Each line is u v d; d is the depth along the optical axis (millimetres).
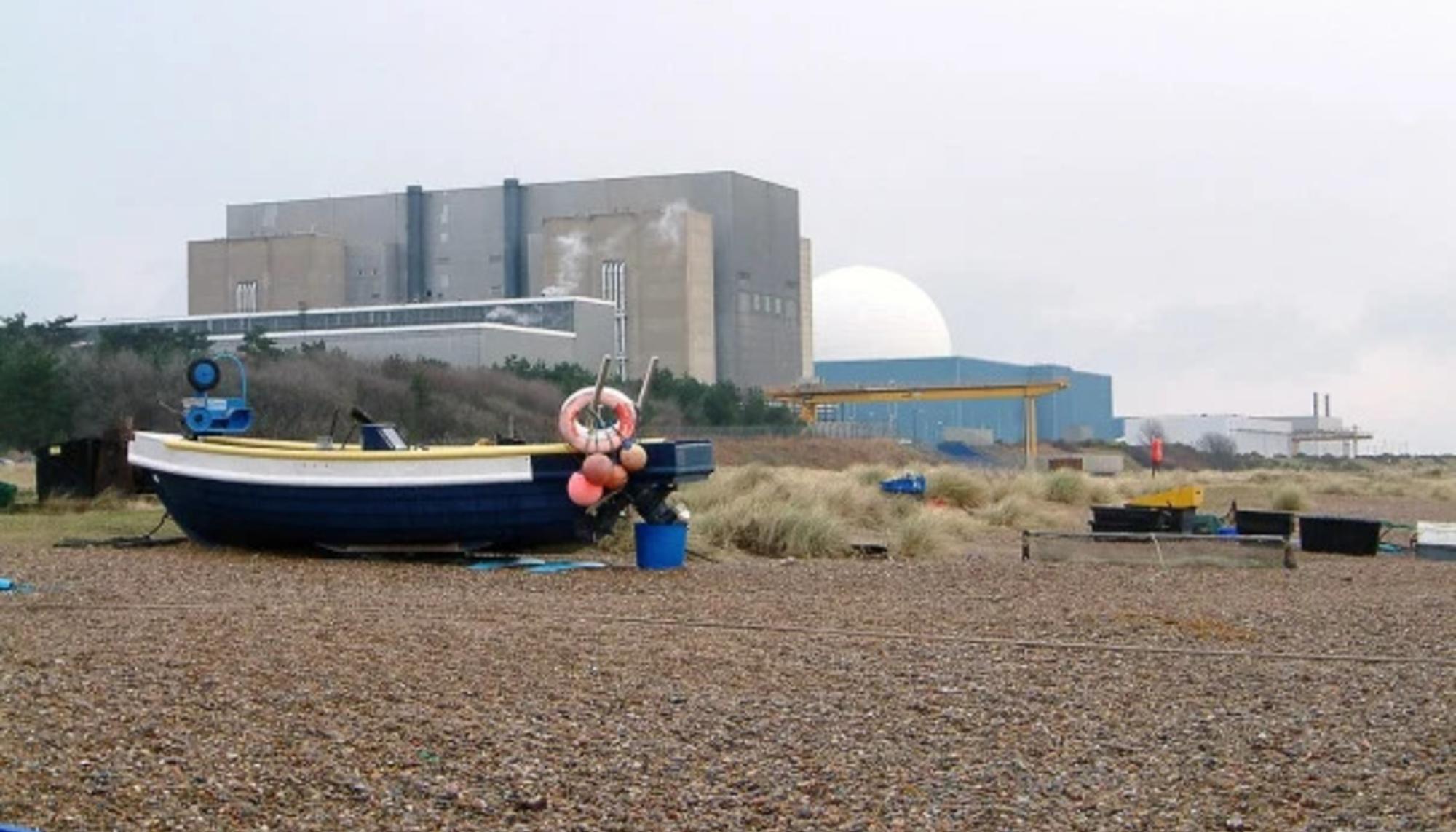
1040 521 29641
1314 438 162375
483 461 18656
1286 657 11531
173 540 20906
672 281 102250
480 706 9227
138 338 67188
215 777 7523
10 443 53000
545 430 63000
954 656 11453
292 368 59688
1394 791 7609
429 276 111688
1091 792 7574
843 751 8320
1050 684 10281
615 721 8938
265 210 115562
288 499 18938
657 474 18609
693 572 18000
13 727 8305
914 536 22109
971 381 121875
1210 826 7039
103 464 27625
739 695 9742
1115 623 13445
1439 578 18531
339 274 109688
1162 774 7902
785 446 74688
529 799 7324
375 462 18734
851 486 28781
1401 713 9375
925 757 8219
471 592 15695
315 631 11898
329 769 7723
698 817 7129
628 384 80125
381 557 19234
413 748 8188
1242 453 145375
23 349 55562
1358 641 12461
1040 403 141875
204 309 109438
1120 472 81312
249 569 17453
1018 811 7250
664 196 108562
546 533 19094
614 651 11289
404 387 61312
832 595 15734
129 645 11023
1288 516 25094
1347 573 19141
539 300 95125
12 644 11000
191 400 20922
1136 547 20141
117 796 7168
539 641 11688
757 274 111000
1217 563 19875
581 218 104312
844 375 132375
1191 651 11758
